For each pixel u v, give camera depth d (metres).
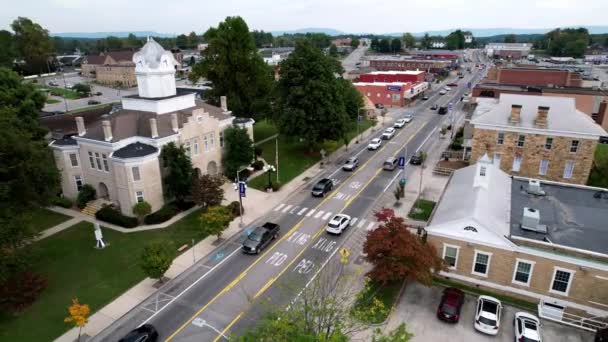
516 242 28.41
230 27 67.00
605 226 30.58
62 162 44.88
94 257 35.22
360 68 179.50
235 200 46.97
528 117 48.94
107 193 45.78
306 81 58.28
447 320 26.66
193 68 71.56
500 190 35.78
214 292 30.45
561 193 36.75
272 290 30.48
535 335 24.27
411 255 27.08
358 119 75.12
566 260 26.80
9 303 28.78
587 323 26.58
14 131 33.88
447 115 94.88
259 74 70.38
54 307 28.88
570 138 46.53
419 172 56.41
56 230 40.12
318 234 39.12
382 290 29.86
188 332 26.41
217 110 55.06
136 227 40.66
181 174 42.59
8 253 29.30
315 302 21.67
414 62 172.88
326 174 56.03
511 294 29.28
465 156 59.00
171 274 32.75
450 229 29.89
